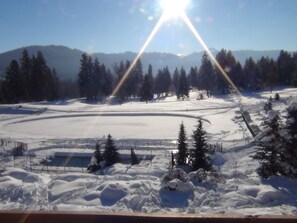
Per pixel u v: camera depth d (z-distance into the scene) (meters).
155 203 10.88
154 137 47.03
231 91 107.88
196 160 22.58
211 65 108.00
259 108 66.19
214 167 24.69
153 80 121.06
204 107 79.00
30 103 94.62
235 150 32.91
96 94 110.44
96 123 63.28
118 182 12.76
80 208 10.35
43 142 45.03
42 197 12.05
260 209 9.80
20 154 38.38
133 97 121.62
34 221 2.40
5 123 65.56
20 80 98.62
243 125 51.84
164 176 13.12
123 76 115.75
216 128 51.16
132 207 10.51
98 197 11.60
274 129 16.38
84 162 36.62
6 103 97.56
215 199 11.10
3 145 42.81
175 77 134.75
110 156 28.44
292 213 9.17
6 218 2.39
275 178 14.39
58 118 72.44
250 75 108.75
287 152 16.19
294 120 16.44
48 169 31.58
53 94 106.81
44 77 104.12
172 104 88.31
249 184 13.59
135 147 40.06
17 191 12.47
